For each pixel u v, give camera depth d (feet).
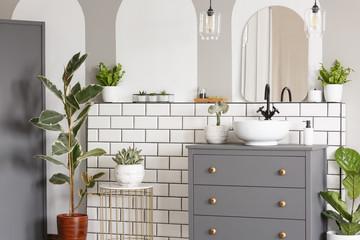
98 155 14.56
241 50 14.90
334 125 14.06
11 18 16.34
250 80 14.83
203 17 13.50
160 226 15.34
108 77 15.44
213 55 15.12
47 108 16.17
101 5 15.93
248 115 14.66
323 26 13.06
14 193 15.52
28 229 15.69
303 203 12.23
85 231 14.60
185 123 15.05
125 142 15.53
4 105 15.42
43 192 15.90
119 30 15.80
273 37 14.67
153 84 15.56
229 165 12.71
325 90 14.12
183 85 15.34
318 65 14.43
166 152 15.23
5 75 15.43
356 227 12.77
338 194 13.05
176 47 15.38
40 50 15.72
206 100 14.87
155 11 15.53
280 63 14.62
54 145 13.98
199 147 12.86
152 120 15.31
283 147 12.31
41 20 16.24
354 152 13.44
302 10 14.49
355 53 14.20
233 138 14.76
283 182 12.37
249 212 12.59
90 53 15.99
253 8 14.83
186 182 15.11
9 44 15.47
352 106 14.24
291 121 14.37
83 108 15.88
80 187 16.10
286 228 12.34
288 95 14.51
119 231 15.69
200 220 12.90
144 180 15.42
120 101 15.78
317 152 12.97
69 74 14.48
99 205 15.76
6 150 15.43
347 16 14.24
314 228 12.62
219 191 12.78
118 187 13.93
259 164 12.53
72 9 16.10
